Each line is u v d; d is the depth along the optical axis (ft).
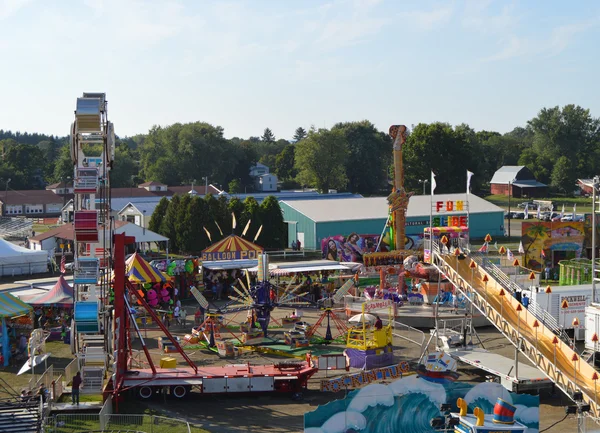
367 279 219.82
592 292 151.23
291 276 205.77
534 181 622.95
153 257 281.13
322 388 115.96
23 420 102.12
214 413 109.70
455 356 130.31
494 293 133.18
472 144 651.25
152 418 103.04
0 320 138.92
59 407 107.86
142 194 512.22
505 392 95.71
